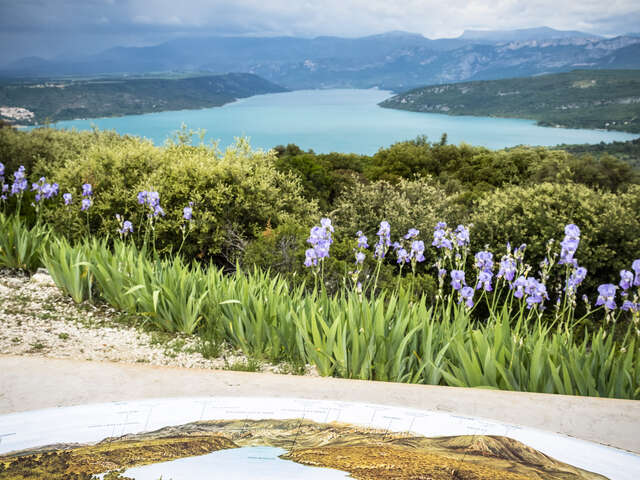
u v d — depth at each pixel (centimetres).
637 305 364
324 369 399
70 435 129
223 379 303
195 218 1088
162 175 1181
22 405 259
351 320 404
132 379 298
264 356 456
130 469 108
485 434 136
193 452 118
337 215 1351
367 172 4453
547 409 262
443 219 1438
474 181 4184
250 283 525
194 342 495
